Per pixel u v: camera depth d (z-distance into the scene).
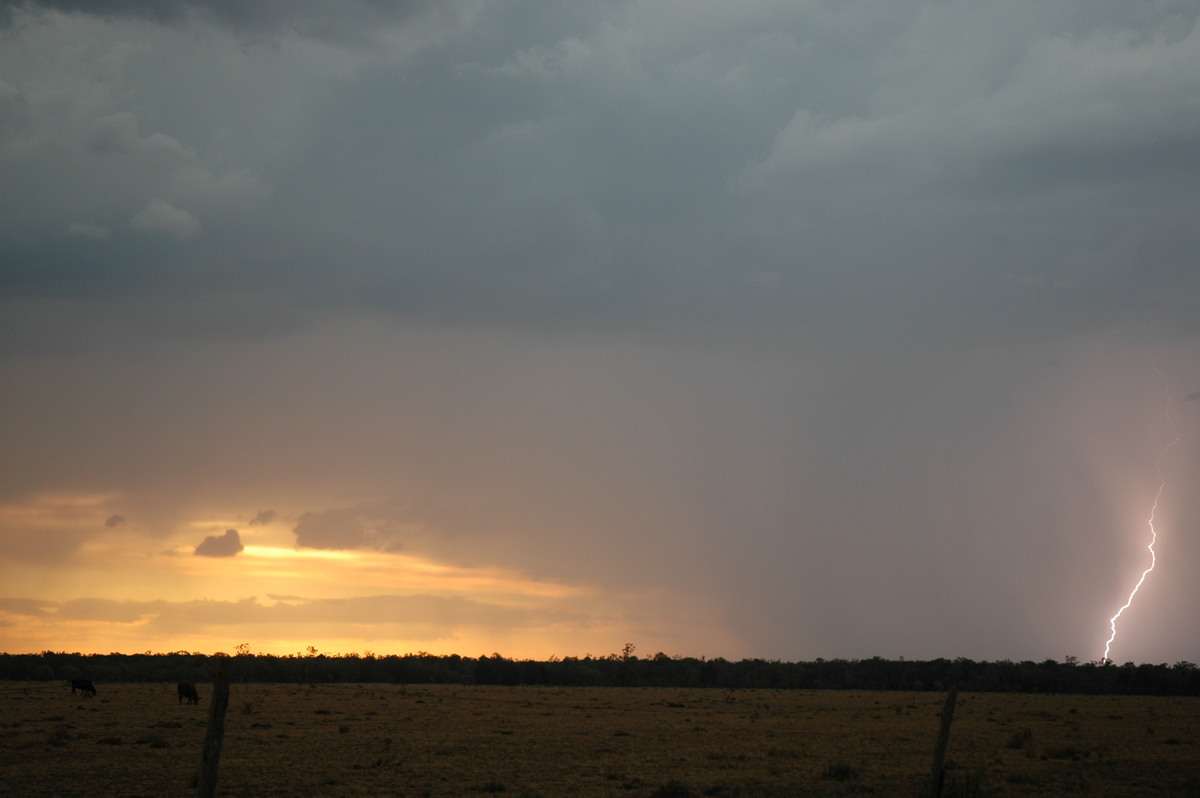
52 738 48.84
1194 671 178.88
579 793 33.62
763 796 33.41
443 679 192.25
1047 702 115.50
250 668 182.62
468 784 35.53
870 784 36.31
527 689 149.62
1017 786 36.00
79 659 196.75
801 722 72.12
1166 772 40.59
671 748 49.78
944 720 23.03
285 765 40.50
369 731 57.34
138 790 33.66
